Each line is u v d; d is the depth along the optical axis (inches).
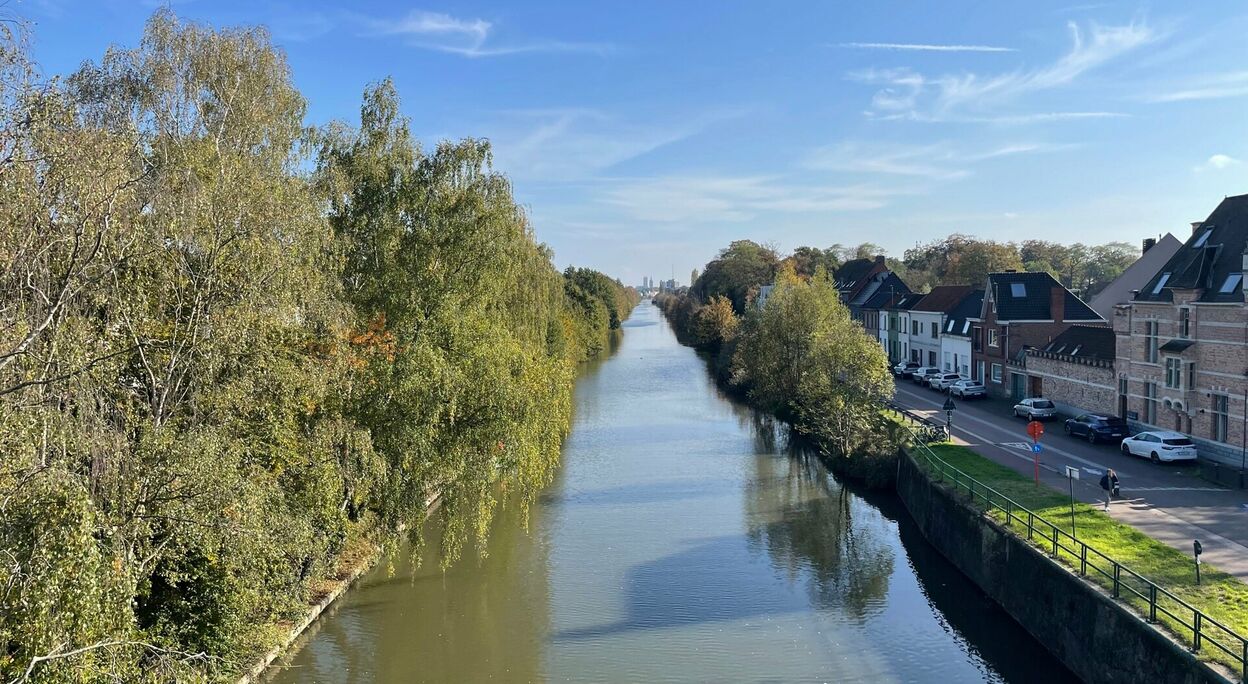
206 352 583.2
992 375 2017.7
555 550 1098.7
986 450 1279.5
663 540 1138.0
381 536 936.9
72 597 410.0
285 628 808.9
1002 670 756.6
